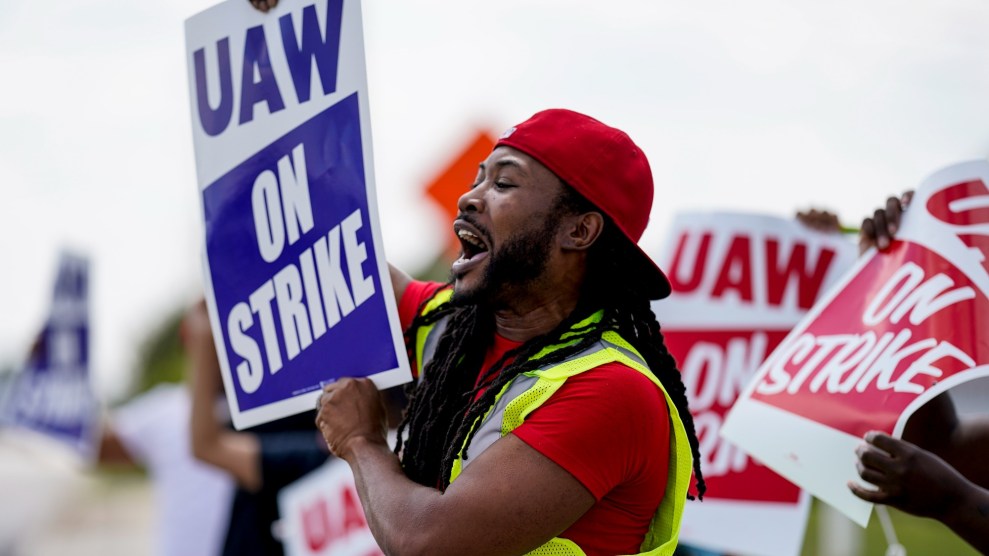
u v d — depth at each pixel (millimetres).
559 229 4941
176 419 9992
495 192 4977
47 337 11312
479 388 4992
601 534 4848
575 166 4910
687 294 8164
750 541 7727
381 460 5000
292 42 5391
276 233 5496
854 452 5645
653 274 5160
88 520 27047
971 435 5879
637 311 5156
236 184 5641
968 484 5148
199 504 9492
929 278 5812
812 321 6215
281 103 5461
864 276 6156
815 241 8023
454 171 13172
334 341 5309
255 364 5594
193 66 5797
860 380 5789
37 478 32562
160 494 9953
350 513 9250
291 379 5465
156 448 10109
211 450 9000
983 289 5629
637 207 5023
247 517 9180
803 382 6012
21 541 24172
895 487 5199
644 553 4922
